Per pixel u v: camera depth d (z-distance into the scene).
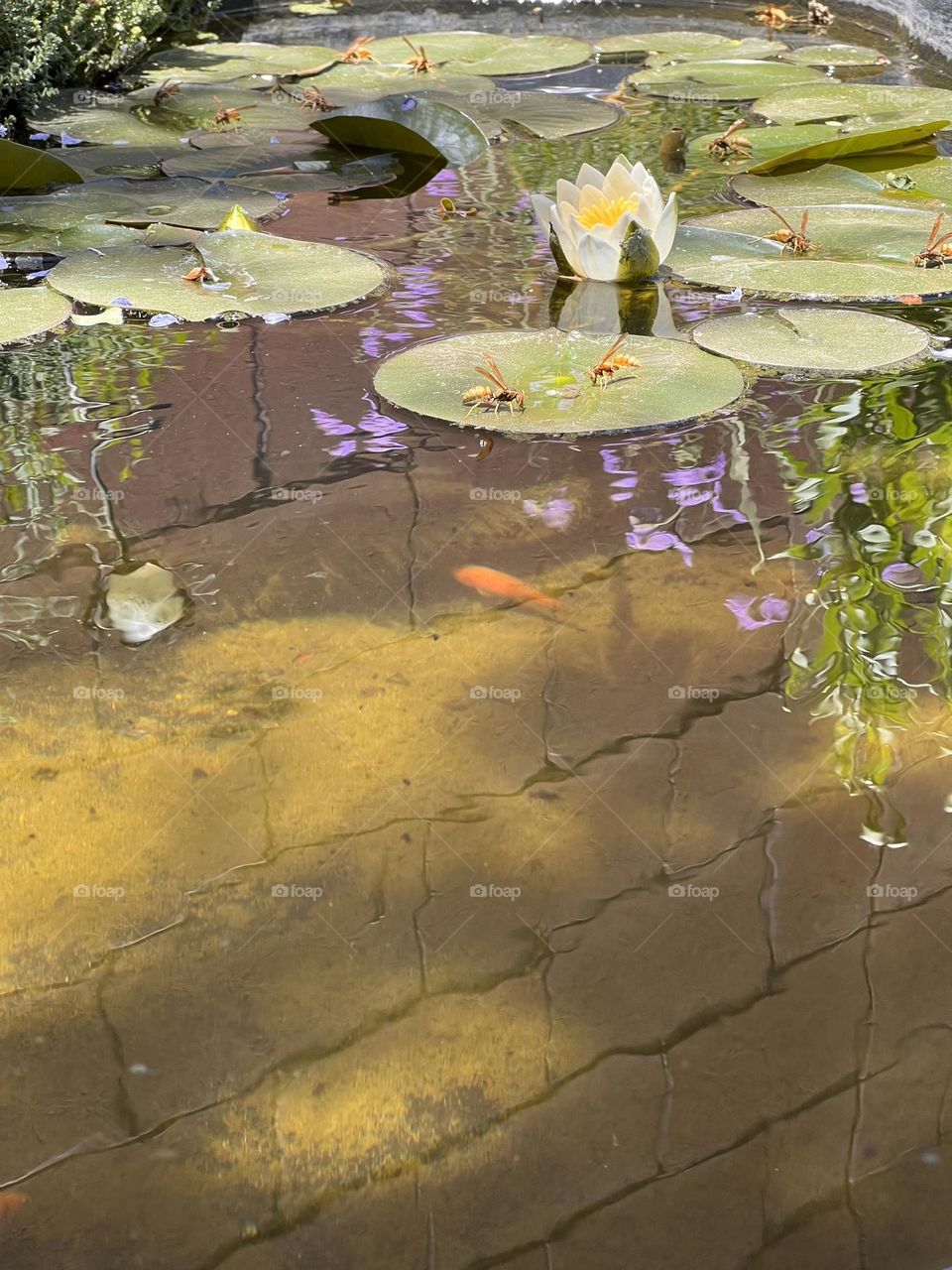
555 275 2.92
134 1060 1.11
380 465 2.04
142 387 2.35
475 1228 0.95
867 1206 0.95
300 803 1.39
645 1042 1.10
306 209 3.44
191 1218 0.97
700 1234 0.94
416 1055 1.10
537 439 2.13
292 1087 1.08
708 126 4.14
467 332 2.56
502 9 6.26
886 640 1.60
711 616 1.66
